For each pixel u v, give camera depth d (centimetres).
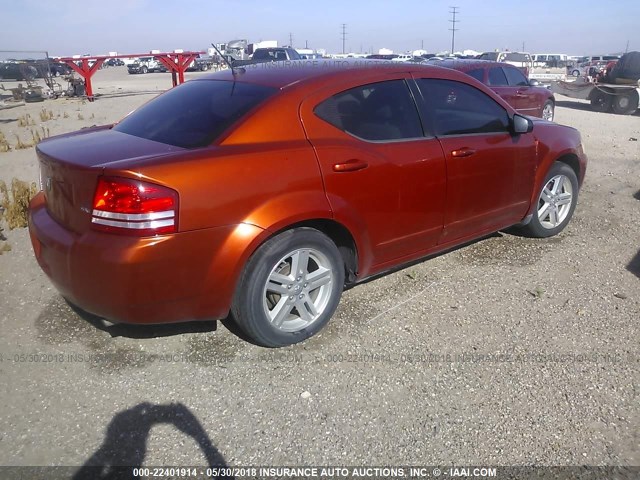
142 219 292
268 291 345
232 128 337
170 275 302
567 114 1873
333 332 380
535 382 325
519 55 3042
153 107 413
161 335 375
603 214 643
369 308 412
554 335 375
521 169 486
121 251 292
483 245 536
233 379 329
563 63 6425
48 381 328
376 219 382
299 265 350
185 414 299
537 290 435
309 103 362
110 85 2973
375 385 323
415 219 408
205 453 273
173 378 330
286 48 2414
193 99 393
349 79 384
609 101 1981
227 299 325
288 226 342
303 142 351
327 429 288
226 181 313
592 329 383
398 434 285
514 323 391
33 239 356
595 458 269
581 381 326
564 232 576
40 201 375
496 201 471
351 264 392
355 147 369
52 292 443
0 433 286
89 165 304
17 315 406
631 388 320
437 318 398
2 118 1523
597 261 499
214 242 311
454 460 269
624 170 887
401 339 371
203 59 4425
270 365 342
